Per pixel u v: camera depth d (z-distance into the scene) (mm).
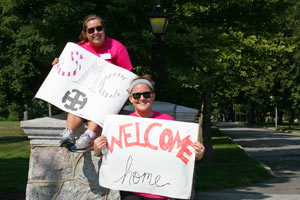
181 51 9953
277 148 22797
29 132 4398
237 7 13305
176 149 3363
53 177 4438
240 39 14742
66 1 9367
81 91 3969
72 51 4066
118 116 3414
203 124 15328
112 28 9336
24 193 8562
